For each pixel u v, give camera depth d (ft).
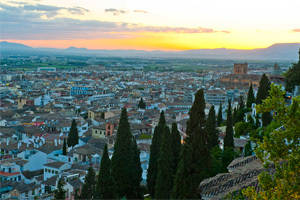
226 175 202.49
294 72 467.52
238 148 347.36
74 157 433.07
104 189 256.93
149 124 602.03
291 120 137.39
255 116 407.03
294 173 133.28
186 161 195.00
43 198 332.39
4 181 390.42
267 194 137.80
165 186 233.76
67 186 323.98
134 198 279.69
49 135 561.84
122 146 272.92
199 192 191.31
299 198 132.77
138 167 293.43
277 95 142.51
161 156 236.63
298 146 138.41
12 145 518.78
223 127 474.49
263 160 145.48
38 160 454.81
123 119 274.36
